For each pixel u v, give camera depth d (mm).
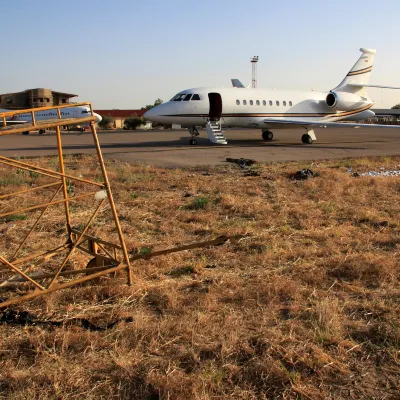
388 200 9805
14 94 89688
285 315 4289
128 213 8695
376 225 7734
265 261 5832
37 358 3576
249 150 23219
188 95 25641
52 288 4551
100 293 4871
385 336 3807
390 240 6633
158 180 12953
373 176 13242
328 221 7930
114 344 3748
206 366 3395
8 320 4203
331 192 10406
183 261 5918
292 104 28594
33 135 44750
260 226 7707
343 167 15688
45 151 23250
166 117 25734
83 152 22609
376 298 4594
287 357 3498
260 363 3387
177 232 7430
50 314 4383
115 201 9953
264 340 3723
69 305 4559
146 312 4426
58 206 9383
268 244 6500
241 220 8164
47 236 7258
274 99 27953
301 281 5129
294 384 3201
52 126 4309
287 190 11141
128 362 3471
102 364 3480
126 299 4711
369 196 10297
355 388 3174
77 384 3238
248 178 13289
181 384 3166
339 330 3922
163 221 8164
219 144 27578
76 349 3719
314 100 29688
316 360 3459
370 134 41938
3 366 3477
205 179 13164
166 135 40750
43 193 10836
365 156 19906
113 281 5180
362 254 5887
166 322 4070
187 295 4770
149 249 6504
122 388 3189
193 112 25531
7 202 9656
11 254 6309
